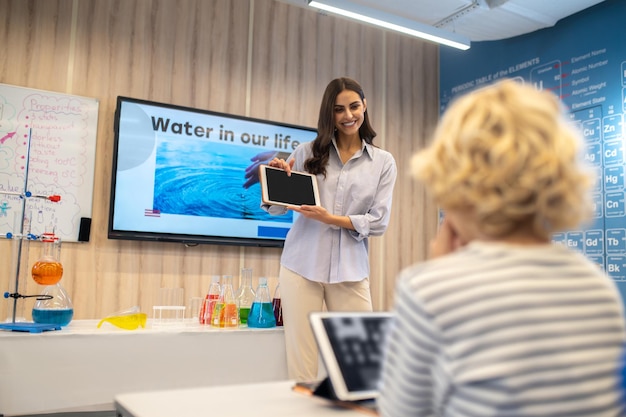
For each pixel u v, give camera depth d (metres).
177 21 3.21
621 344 0.60
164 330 2.30
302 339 2.03
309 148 2.23
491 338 0.55
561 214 0.60
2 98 2.73
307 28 3.64
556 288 0.58
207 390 0.96
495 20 3.55
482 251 0.61
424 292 0.60
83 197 2.86
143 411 0.80
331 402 0.88
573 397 0.54
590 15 3.38
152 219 2.97
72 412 2.19
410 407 0.62
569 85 3.46
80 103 2.90
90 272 2.86
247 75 3.39
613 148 3.19
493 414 0.54
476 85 3.99
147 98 3.09
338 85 2.14
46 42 2.87
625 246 3.08
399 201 3.89
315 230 2.09
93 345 2.13
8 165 2.71
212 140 3.19
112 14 3.04
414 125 4.05
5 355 1.98
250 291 2.82
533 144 0.59
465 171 0.60
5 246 2.68
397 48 4.04
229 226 3.18
